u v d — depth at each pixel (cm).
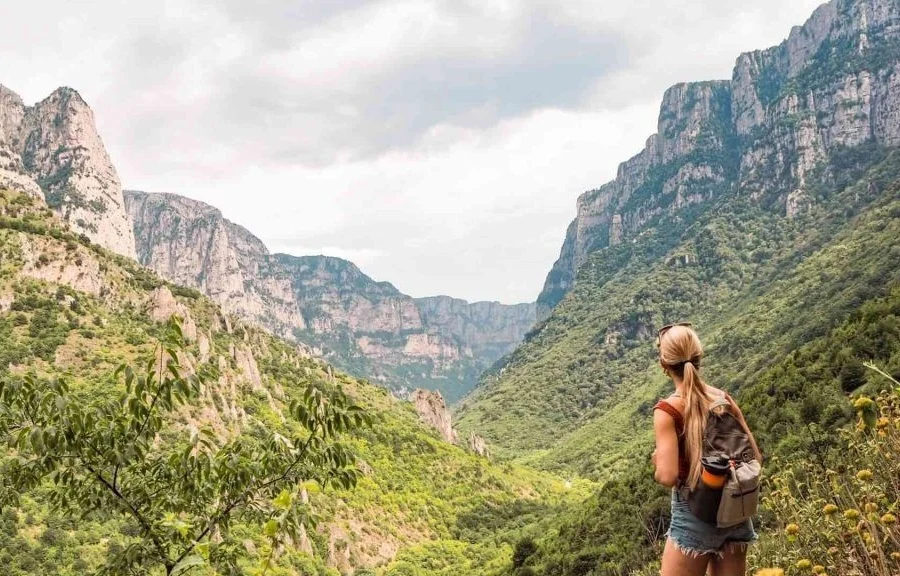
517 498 12044
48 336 7950
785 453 2414
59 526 4462
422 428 14050
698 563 386
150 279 12700
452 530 10006
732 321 18750
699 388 396
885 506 475
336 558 7331
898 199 17250
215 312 12888
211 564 773
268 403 9950
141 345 8538
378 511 9388
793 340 10119
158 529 781
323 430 766
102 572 739
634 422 18250
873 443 490
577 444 18788
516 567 6097
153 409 758
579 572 4072
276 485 774
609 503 5534
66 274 9788
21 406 710
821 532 482
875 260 11925
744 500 369
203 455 784
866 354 3722
